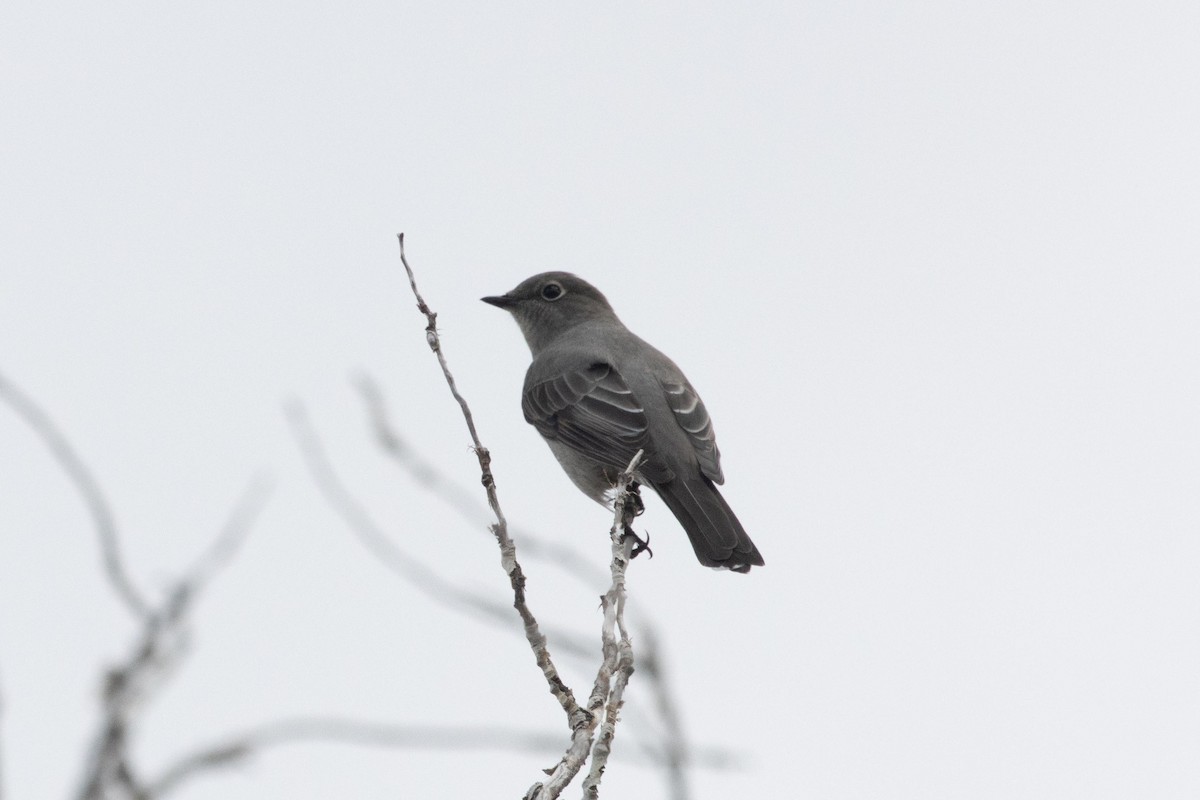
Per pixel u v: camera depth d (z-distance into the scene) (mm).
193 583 5039
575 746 6566
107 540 5125
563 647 6867
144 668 4801
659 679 5758
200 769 4793
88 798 4594
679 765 5637
